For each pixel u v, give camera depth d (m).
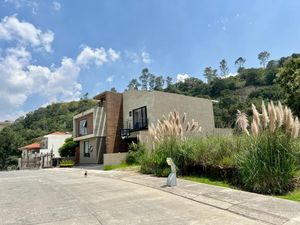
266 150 6.86
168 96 21.73
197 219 4.72
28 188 9.91
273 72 64.38
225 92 61.19
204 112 24.25
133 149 18.38
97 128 24.55
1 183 12.04
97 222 4.79
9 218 5.33
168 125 10.90
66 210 5.85
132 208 5.75
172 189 7.74
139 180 10.20
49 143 40.97
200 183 8.47
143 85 100.00
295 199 6.00
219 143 9.30
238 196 6.32
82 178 12.88
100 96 25.47
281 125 7.02
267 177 6.73
